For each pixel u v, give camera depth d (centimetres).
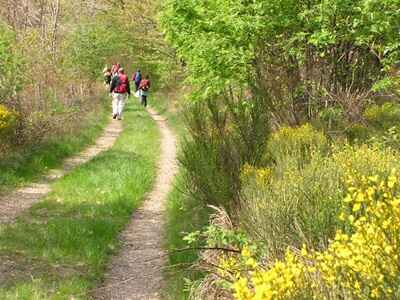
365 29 1050
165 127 2298
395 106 1072
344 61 1145
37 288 629
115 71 3288
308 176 565
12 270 680
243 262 478
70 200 1050
